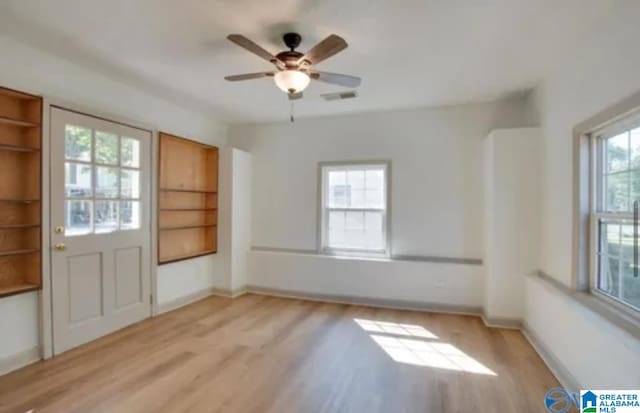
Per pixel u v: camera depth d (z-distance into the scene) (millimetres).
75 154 3111
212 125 5023
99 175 3334
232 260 4871
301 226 5012
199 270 4742
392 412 2193
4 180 2725
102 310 3383
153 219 3939
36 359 2840
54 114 2918
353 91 3756
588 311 2338
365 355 3021
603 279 2500
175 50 2795
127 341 3283
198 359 2922
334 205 4898
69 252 3066
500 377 2645
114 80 3463
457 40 2584
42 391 2398
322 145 4895
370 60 2939
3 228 2623
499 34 2488
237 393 2400
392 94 3852
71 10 2223
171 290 4285
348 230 4828
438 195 4355
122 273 3592
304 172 4992
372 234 4719
